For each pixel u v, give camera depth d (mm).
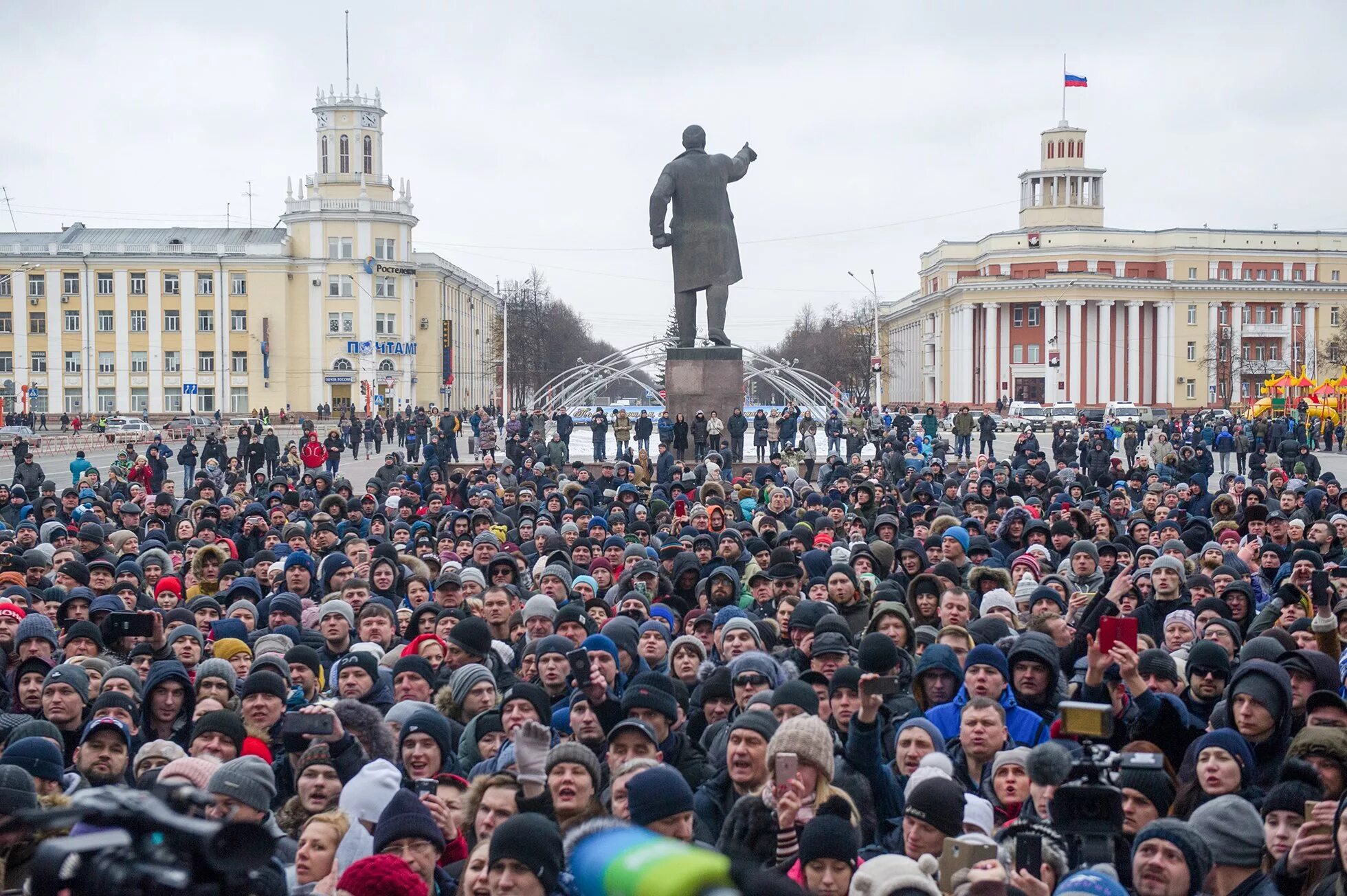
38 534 18844
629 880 1749
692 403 39625
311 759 7324
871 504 21172
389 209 119438
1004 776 7164
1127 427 51562
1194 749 7195
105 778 7883
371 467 59094
